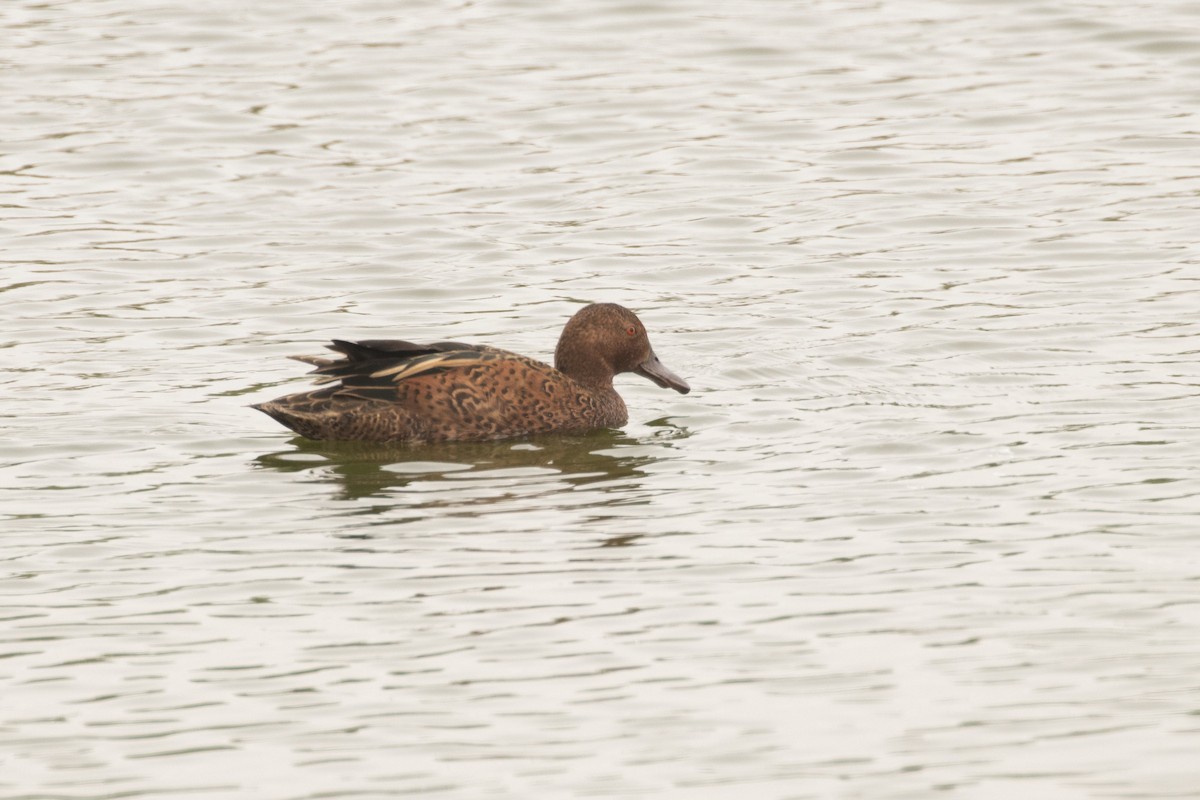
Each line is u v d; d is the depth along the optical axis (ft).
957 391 56.49
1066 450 50.42
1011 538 43.93
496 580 42.06
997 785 32.19
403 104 91.61
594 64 97.71
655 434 54.39
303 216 77.00
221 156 84.58
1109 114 89.61
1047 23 102.94
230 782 32.68
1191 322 62.34
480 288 68.80
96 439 53.06
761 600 40.55
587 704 35.55
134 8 107.14
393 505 47.62
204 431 54.19
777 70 96.84
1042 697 35.50
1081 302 65.10
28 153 84.53
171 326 64.34
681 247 73.31
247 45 100.58
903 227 75.15
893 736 34.06
